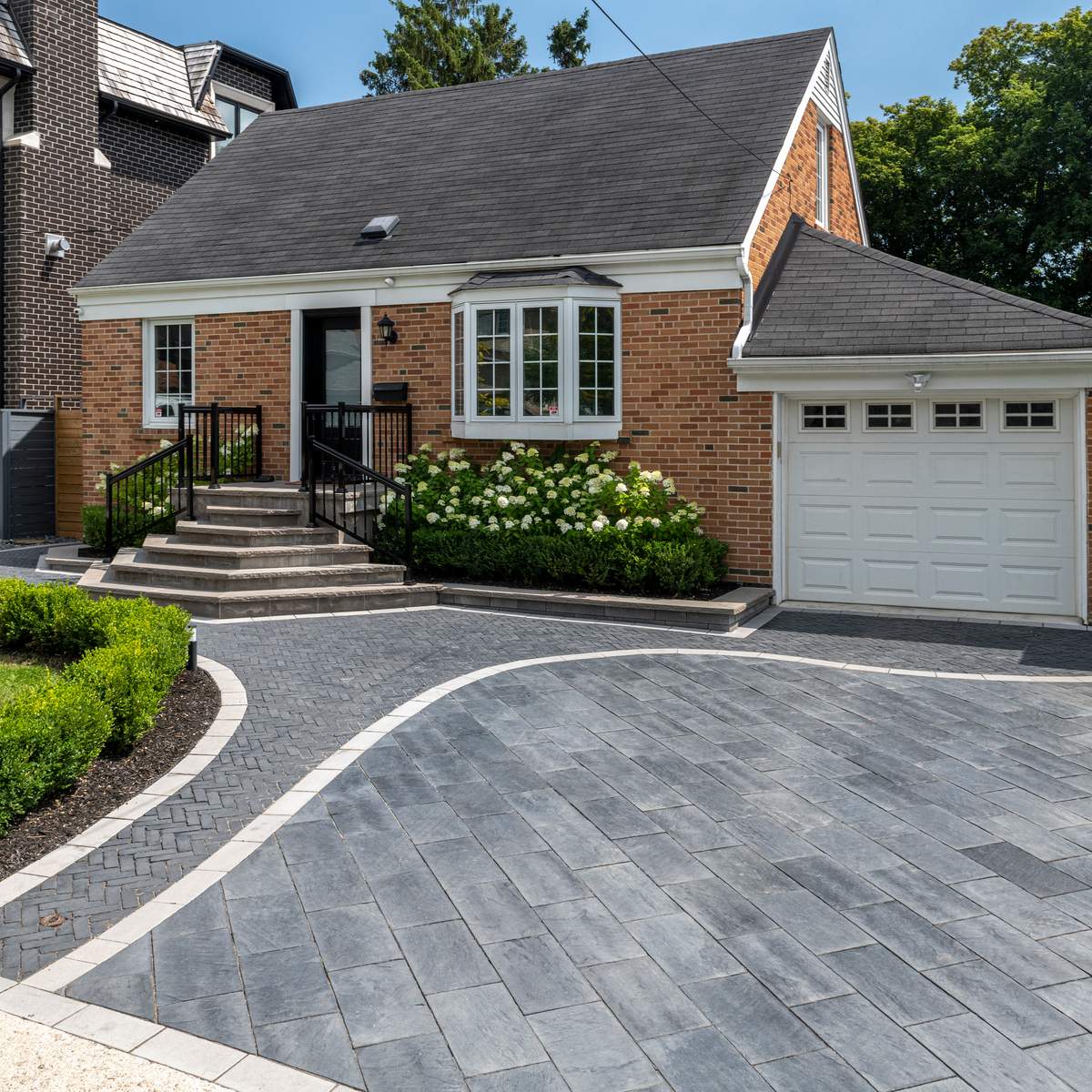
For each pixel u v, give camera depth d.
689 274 11.73
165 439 14.63
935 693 7.85
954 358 10.34
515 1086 3.38
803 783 6.00
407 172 15.08
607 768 6.20
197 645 8.84
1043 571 10.73
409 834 5.28
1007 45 26.53
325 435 13.96
